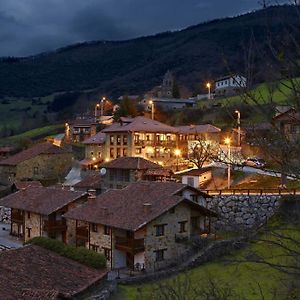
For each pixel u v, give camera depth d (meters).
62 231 50.88
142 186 47.78
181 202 44.31
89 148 93.31
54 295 27.05
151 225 42.03
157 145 82.88
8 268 30.33
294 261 8.72
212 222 45.16
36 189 57.00
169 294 11.02
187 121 105.25
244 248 8.44
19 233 56.41
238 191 49.62
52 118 182.12
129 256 43.12
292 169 6.54
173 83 149.62
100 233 44.38
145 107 124.56
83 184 69.06
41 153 87.62
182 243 43.78
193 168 68.00
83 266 34.22
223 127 78.62
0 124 184.62
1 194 78.62
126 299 32.16
